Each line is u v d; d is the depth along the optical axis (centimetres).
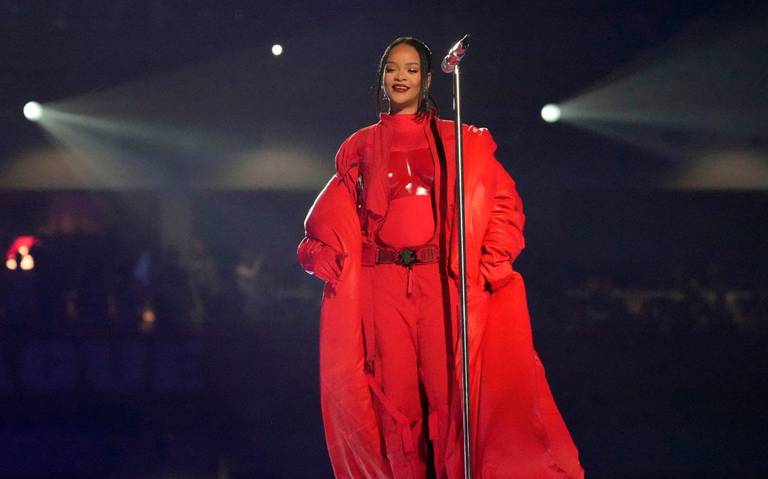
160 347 3575
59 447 2944
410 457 1357
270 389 3588
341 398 1354
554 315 4631
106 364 3553
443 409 1348
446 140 1359
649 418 3491
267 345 3606
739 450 2850
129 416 3519
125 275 4709
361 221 1380
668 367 3744
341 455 1375
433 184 1355
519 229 1380
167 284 4453
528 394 1308
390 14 4434
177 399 3562
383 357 1353
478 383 1333
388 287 1348
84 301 4625
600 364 3744
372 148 1366
